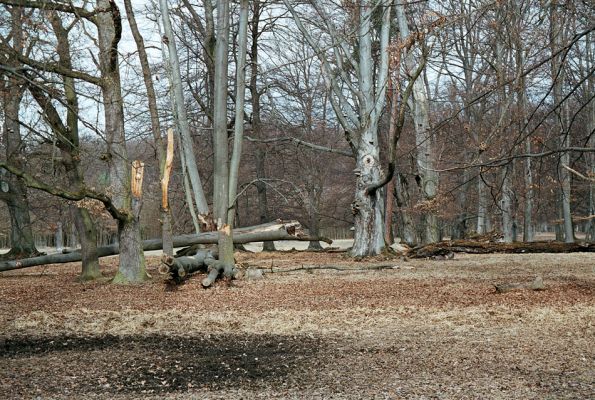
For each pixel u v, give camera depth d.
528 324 10.83
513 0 18.06
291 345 9.65
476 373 7.71
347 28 26.81
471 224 52.31
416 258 25.84
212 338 10.35
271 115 34.66
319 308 13.15
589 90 26.73
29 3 14.32
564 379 7.35
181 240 20.02
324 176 41.47
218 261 18.44
